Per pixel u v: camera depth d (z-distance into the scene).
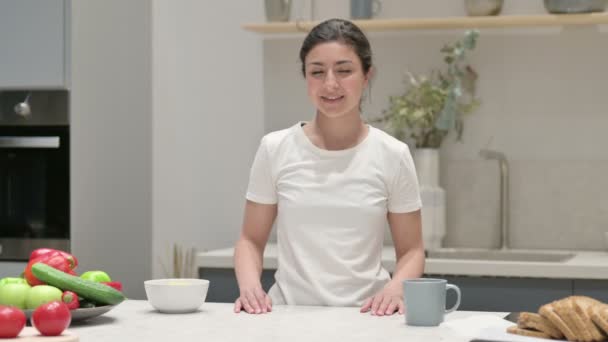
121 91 3.67
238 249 2.31
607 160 3.56
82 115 3.36
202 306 2.06
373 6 3.62
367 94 3.74
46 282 1.77
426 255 3.52
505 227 3.60
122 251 3.69
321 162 2.24
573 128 3.59
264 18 3.84
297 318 1.86
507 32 3.62
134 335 1.64
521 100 3.62
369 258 2.23
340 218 2.21
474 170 3.66
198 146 3.90
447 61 3.56
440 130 3.58
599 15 3.31
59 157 3.30
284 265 2.26
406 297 1.76
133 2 3.76
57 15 3.29
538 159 3.62
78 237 3.35
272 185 2.30
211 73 3.89
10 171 3.35
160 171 3.93
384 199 2.24
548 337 1.54
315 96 2.16
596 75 3.56
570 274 2.92
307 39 2.20
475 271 3.00
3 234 3.37
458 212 3.68
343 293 2.20
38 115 3.31
